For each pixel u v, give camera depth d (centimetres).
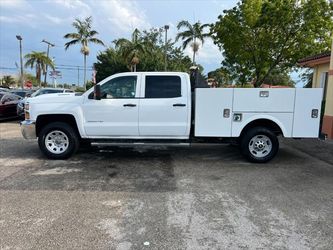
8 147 904
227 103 712
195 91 712
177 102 721
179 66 4912
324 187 574
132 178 616
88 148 902
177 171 671
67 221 417
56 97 746
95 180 599
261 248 354
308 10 1812
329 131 1138
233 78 2409
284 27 1872
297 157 821
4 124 1459
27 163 721
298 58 1914
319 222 424
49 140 755
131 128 730
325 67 1437
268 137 732
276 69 2194
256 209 466
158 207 469
